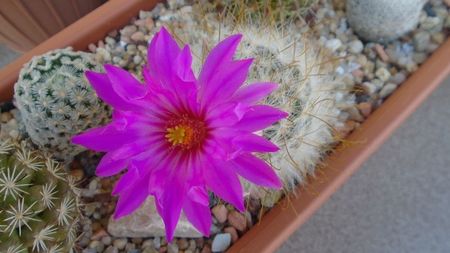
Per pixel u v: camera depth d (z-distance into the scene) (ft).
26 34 0.53
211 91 0.28
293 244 0.55
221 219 0.40
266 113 0.27
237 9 0.46
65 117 0.37
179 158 0.29
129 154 0.28
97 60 0.43
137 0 0.47
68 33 0.45
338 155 0.41
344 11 0.50
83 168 0.43
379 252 0.55
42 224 0.32
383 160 0.57
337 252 0.55
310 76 0.38
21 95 0.38
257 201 0.40
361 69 0.47
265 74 0.36
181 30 0.46
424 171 0.57
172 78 0.28
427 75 0.44
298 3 0.47
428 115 0.58
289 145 0.37
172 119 0.29
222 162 0.28
